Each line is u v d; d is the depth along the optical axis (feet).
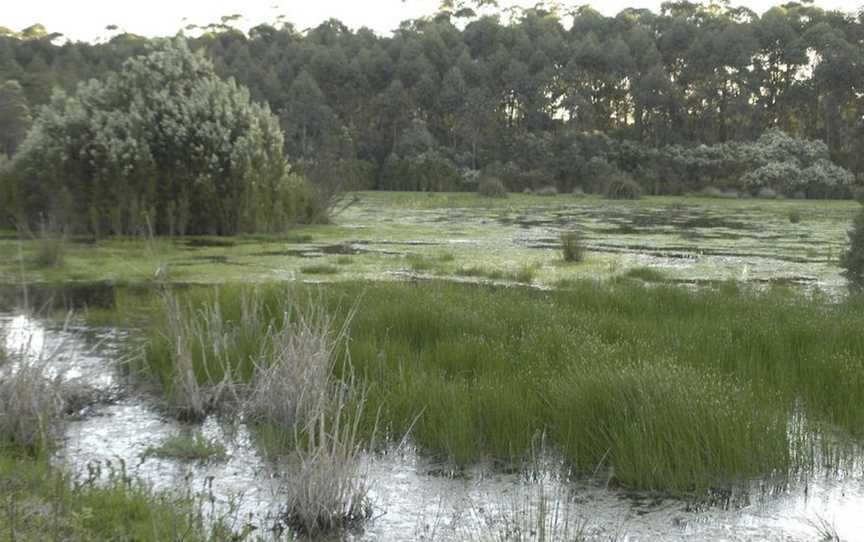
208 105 77.41
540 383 25.79
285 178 85.30
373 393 25.36
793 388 27.12
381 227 89.40
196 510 18.45
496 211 126.41
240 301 36.94
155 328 32.86
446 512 19.30
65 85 179.73
